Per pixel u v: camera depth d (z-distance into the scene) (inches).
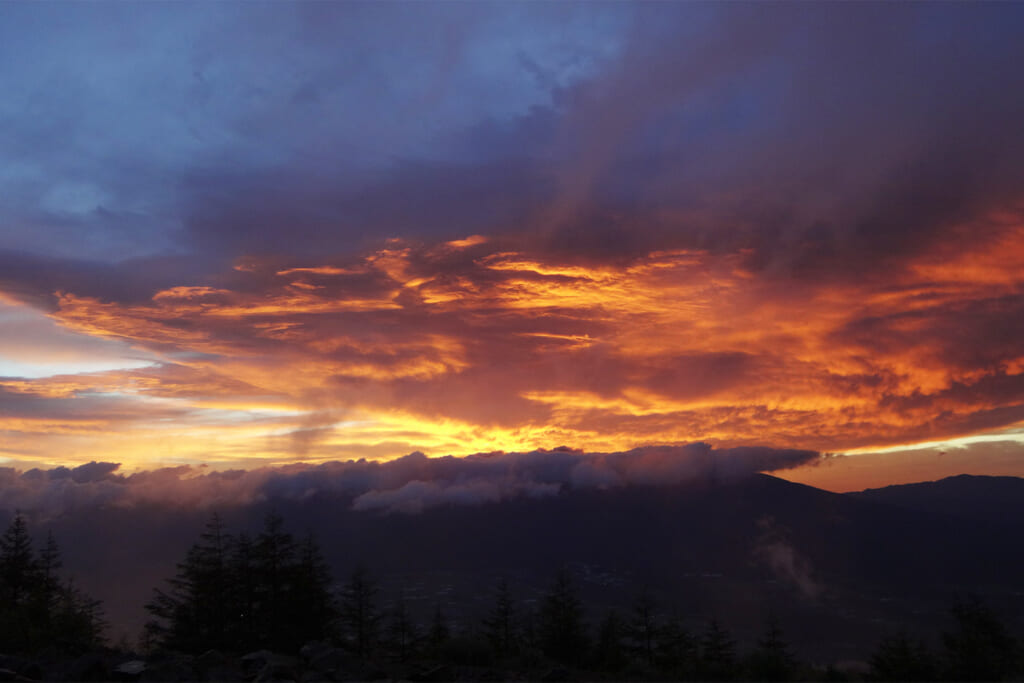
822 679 1005.2
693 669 995.3
